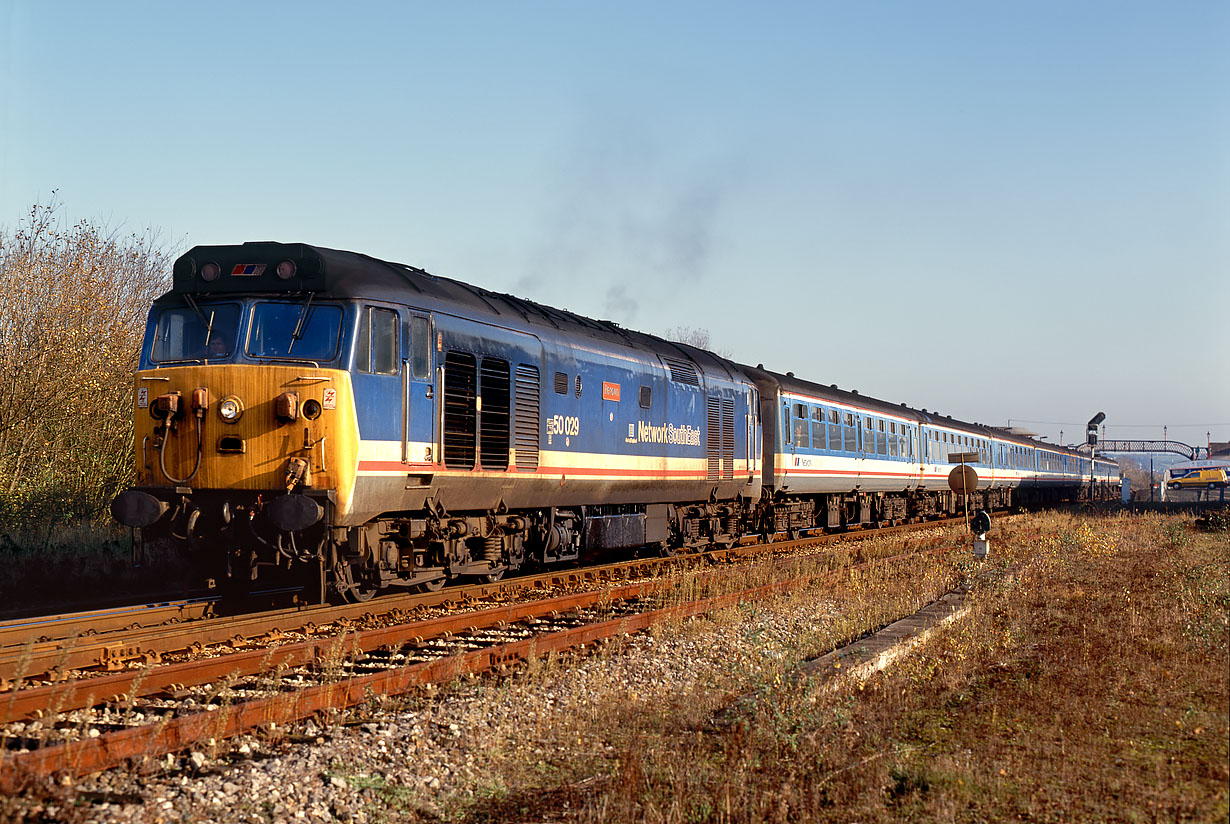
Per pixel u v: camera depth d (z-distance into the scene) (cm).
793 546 2338
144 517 1053
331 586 1151
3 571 1327
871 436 3034
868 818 566
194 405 1057
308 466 1041
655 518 1856
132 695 704
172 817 538
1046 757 666
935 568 1717
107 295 2012
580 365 1540
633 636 1107
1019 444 4959
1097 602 1306
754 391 2241
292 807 562
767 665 937
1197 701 801
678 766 637
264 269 1102
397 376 1128
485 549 1366
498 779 627
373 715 732
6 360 1789
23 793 533
